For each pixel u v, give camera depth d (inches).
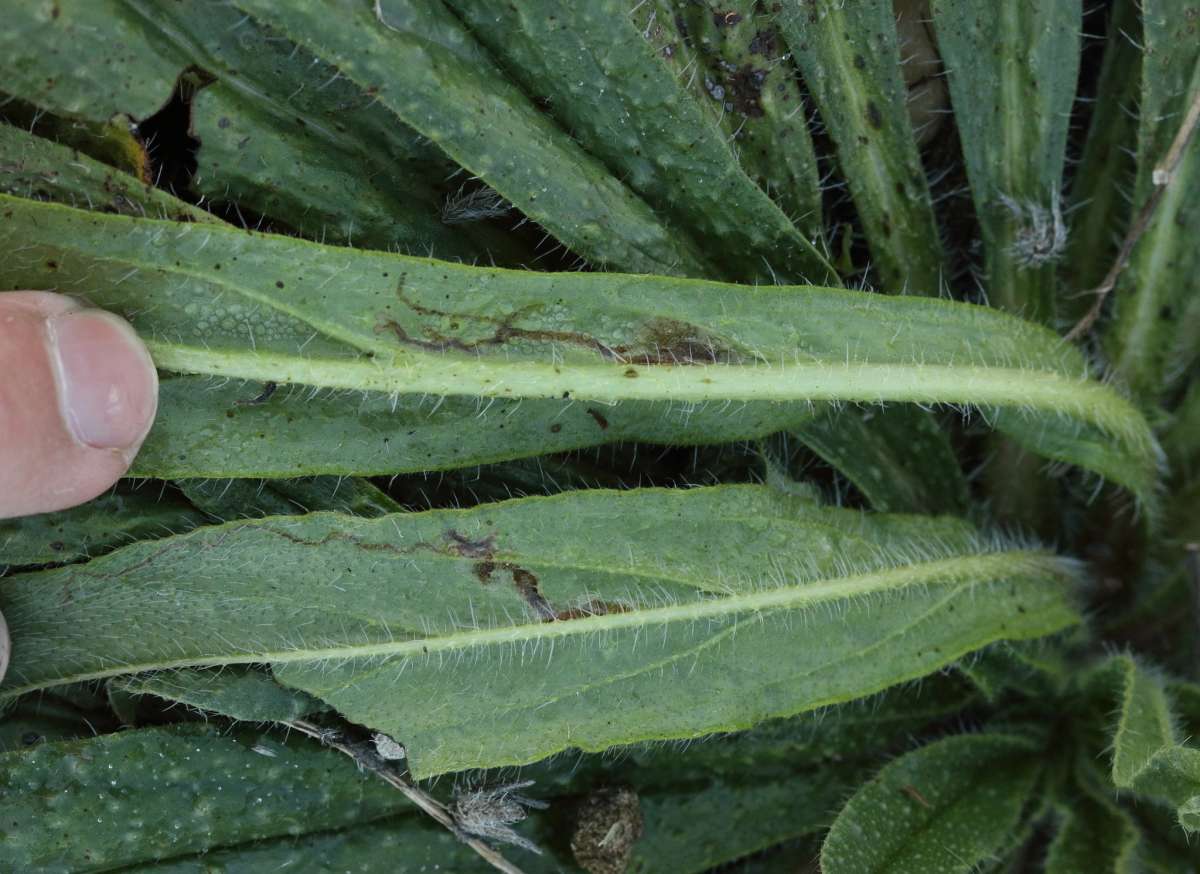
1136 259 8.7
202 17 7.9
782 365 8.1
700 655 8.2
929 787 8.5
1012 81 8.5
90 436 7.7
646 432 8.3
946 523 8.7
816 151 8.8
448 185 8.4
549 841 8.6
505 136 8.0
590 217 8.2
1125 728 8.1
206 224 7.9
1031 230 8.7
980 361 8.3
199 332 7.9
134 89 7.9
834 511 8.5
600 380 8.0
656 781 8.7
